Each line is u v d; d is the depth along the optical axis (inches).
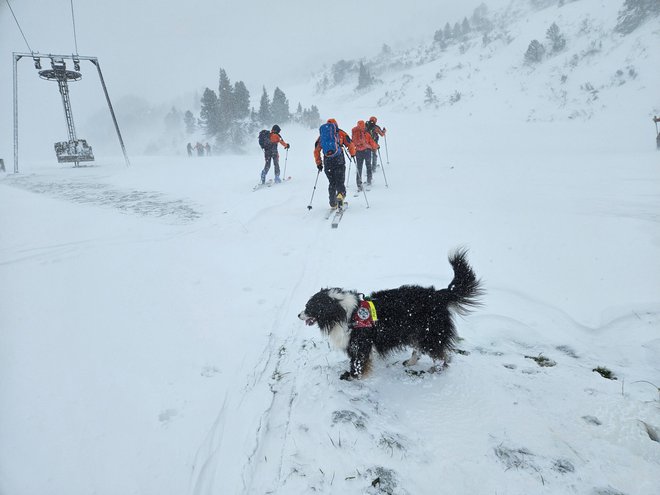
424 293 138.5
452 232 267.6
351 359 135.6
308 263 242.2
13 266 234.7
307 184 494.3
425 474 96.8
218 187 515.5
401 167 594.9
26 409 123.2
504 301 179.8
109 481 100.4
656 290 170.1
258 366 147.6
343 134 336.8
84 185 566.6
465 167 560.1
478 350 150.6
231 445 110.8
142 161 994.1
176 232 309.9
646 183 370.3
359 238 276.5
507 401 121.6
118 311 186.2
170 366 147.7
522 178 440.5
